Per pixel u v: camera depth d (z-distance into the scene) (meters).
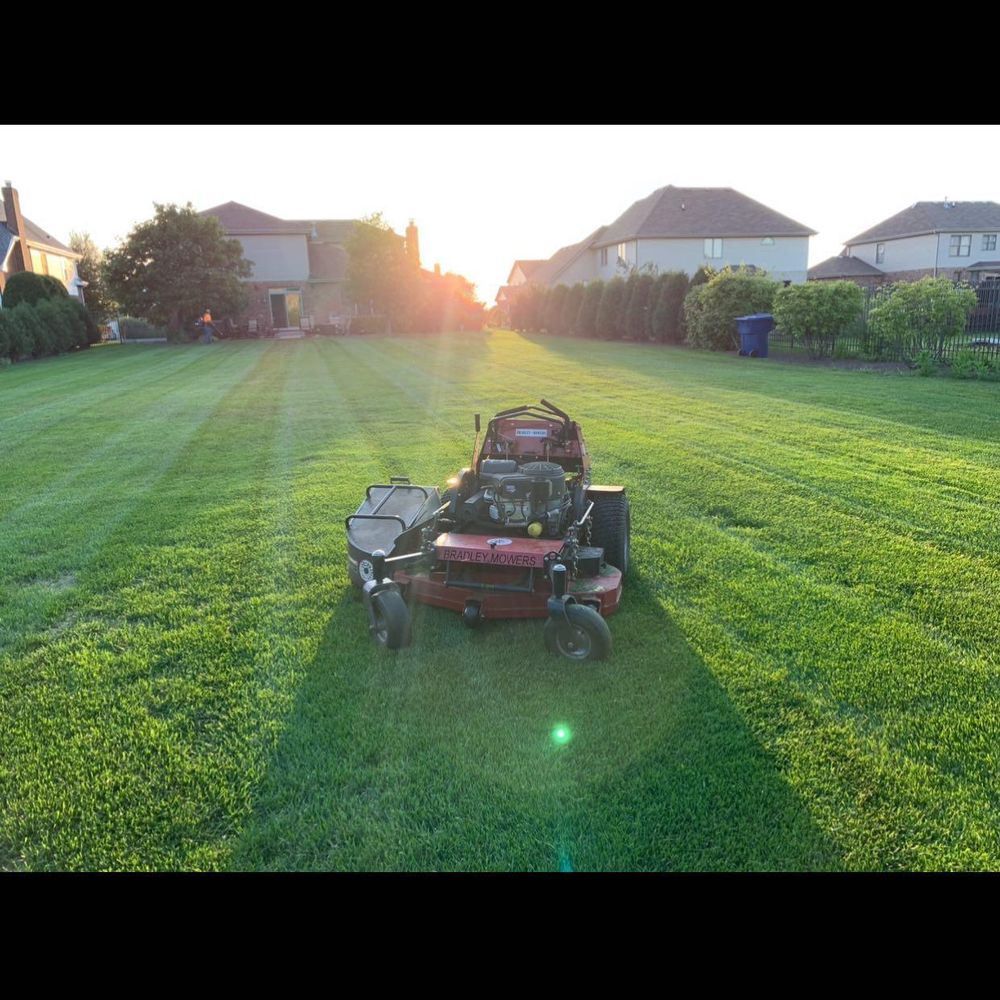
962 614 4.55
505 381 16.75
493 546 4.42
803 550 5.68
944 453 8.56
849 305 17.70
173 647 4.36
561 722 3.56
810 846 2.78
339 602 4.96
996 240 45.78
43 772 3.26
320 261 44.91
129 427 11.64
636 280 28.53
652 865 2.73
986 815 2.91
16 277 30.08
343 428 11.27
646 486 7.55
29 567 5.68
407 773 3.22
